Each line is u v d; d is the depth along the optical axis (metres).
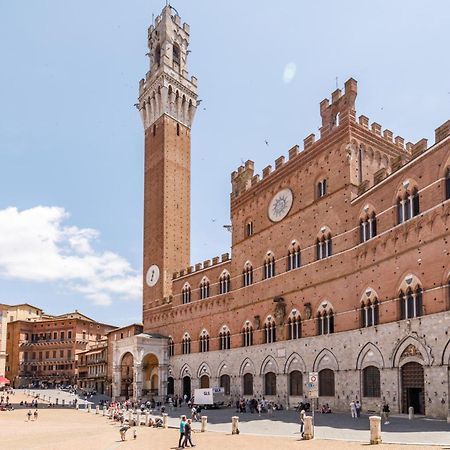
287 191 72.81
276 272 72.44
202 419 48.00
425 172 47.59
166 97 116.94
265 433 43.28
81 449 40.44
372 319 53.59
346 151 62.03
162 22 122.75
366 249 55.50
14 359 162.12
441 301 44.09
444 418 42.56
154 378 100.44
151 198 114.25
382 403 50.47
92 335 163.75
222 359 82.44
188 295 94.75
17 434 52.59
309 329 63.88
